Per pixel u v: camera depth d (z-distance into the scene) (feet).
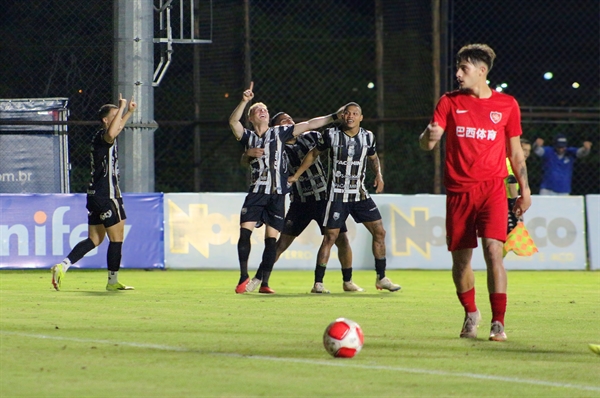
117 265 84.02
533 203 117.70
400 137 145.28
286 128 81.66
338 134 82.23
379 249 84.89
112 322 59.00
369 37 202.08
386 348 48.98
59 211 109.70
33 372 41.29
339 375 41.06
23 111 117.91
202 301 73.92
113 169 82.69
